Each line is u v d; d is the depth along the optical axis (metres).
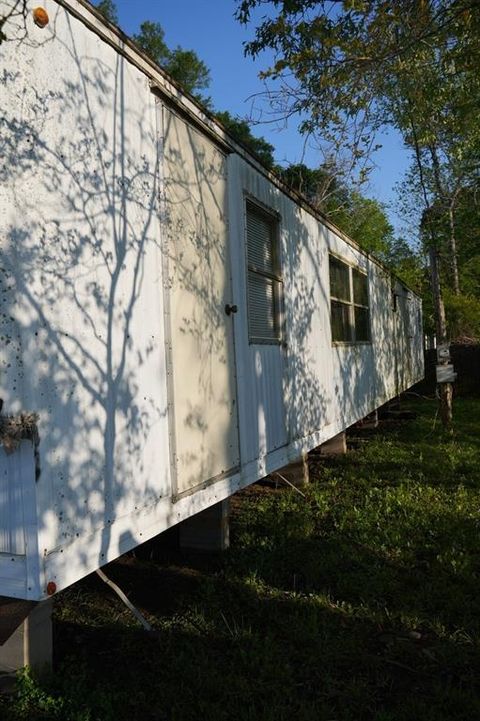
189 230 4.05
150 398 3.44
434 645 3.53
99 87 3.10
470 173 8.84
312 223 7.41
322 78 5.91
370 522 5.68
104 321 3.06
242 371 4.88
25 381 2.55
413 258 20.17
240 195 5.04
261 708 2.94
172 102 3.84
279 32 5.77
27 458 2.56
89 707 2.84
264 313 5.69
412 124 8.35
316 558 4.81
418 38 5.54
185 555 5.03
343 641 3.53
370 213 23.30
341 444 9.09
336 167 7.04
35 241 2.65
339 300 8.74
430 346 29.80
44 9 2.73
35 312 2.63
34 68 2.68
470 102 6.80
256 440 5.12
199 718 2.83
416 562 4.77
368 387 10.61
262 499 6.67
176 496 3.67
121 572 4.65
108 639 3.59
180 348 3.83
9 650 2.98
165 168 3.75
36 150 2.68
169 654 3.40
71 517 2.75
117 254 3.19
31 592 2.55
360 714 2.89
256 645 3.44
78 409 2.84
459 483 7.11
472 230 9.53
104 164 3.12
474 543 5.04
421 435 10.55
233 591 4.26
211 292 4.36
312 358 7.09
